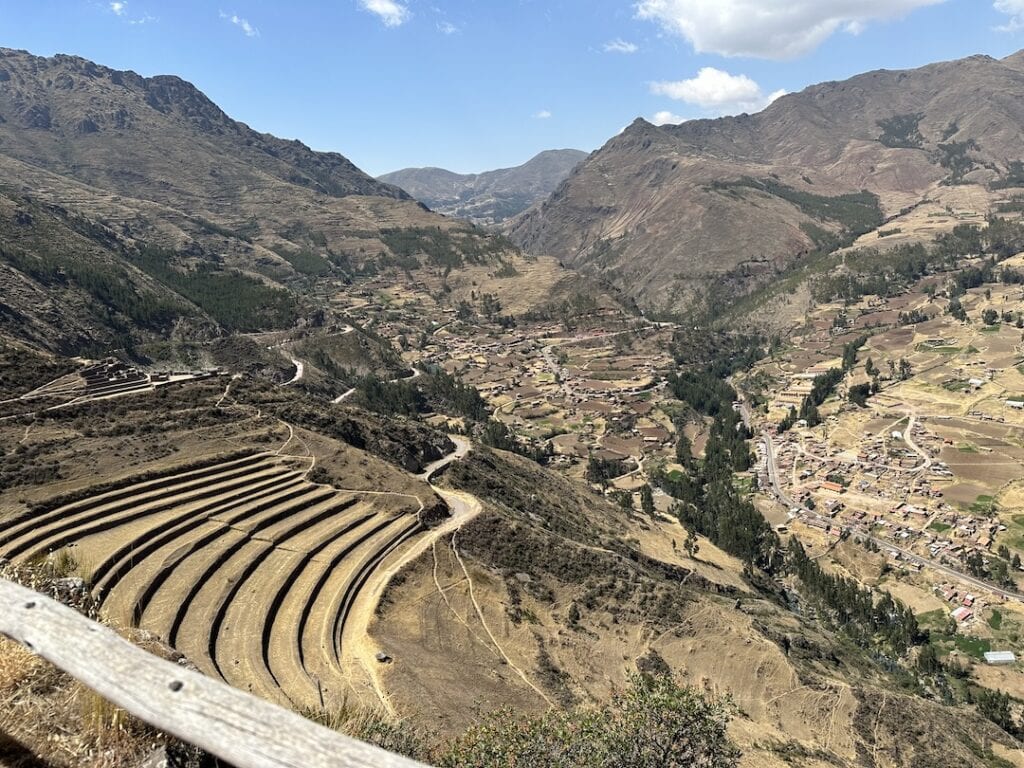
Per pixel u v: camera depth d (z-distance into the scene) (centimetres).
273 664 4453
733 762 2064
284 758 466
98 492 5969
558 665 6053
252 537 6041
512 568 7231
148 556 5206
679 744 2022
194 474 6894
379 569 6341
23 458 6203
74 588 1447
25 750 775
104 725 829
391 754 463
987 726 7394
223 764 870
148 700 532
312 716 1670
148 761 811
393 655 5047
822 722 6469
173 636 4388
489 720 2245
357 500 7438
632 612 7150
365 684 4534
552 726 2078
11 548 4844
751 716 6309
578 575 7475
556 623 6706
